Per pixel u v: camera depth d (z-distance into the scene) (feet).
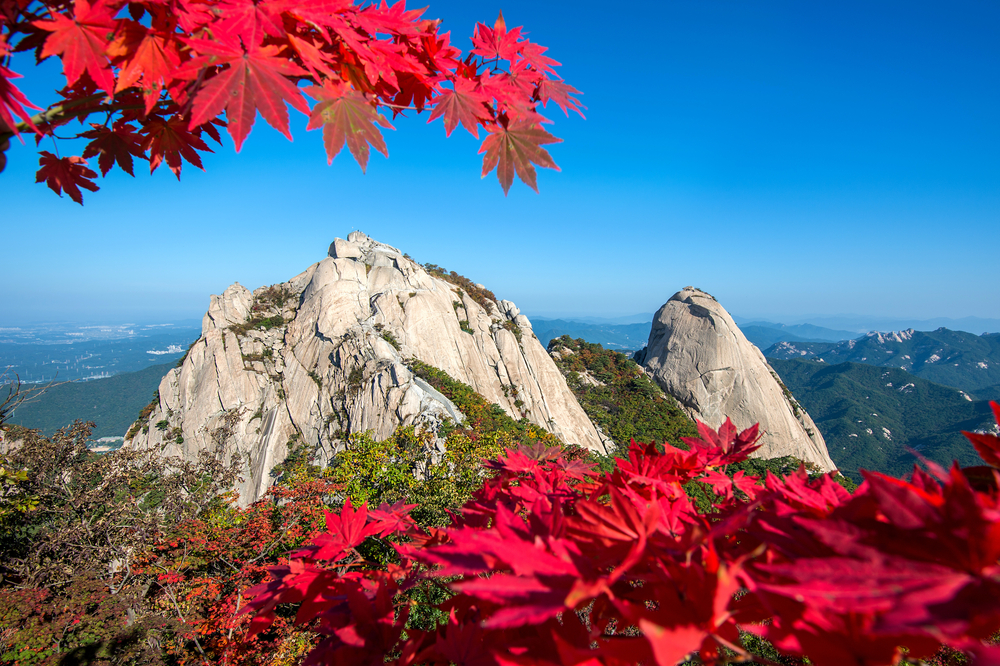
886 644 3.93
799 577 3.97
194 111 6.08
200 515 59.93
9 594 34.01
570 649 4.39
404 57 7.58
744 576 4.15
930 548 4.00
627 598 5.21
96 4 6.09
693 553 4.81
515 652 4.94
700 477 7.18
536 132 7.83
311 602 6.35
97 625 33.37
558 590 4.35
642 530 4.89
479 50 8.43
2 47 6.20
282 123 6.35
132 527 47.24
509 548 4.66
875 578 3.81
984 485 5.01
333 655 5.69
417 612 16.28
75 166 8.49
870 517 4.54
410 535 7.53
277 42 6.82
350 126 6.76
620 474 7.27
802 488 5.49
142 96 7.23
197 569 44.93
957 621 3.42
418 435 85.92
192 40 6.06
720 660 4.34
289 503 49.73
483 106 7.88
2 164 6.34
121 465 57.52
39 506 48.85
